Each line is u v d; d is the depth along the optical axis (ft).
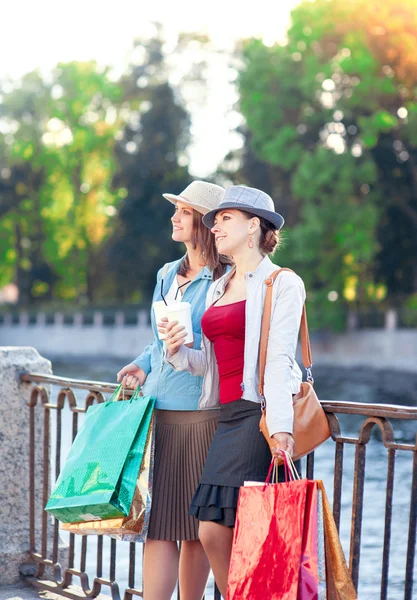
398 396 113.19
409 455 55.01
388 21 138.51
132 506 12.84
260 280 12.03
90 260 217.97
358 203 140.87
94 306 211.61
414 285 153.07
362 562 29.07
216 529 11.94
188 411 13.23
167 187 194.90
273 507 10.85
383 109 142.51
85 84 214.69
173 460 13.26
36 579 17.61
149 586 13.34
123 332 199.31
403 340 144.46
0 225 226.99
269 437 11.39
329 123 143.33
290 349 11.64
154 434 13.34
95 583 16.07
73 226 215.51
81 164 215.92
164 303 12.63
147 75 203.21
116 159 197.98
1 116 220.43
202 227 13.61
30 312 220.43
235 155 179.22
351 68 135.33
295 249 139.85
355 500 11.81
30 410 17.98
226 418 12.10
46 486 17.48
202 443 13.14
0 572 17.61
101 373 168.25
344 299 152.56
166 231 193.67
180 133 195.93
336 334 153.07
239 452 11.76
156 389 13.41
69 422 57.36
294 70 145.59
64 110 216.13
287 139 143.54
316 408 11.72
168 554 13.37
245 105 149.07
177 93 198.49
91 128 214.90
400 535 32.68
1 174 222.07
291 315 11.73
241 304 12.04
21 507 18.19
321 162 135.85
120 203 197.16
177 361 12.63
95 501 12.44
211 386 12.73
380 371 146.10
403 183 144.87
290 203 156.35
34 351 18.62
